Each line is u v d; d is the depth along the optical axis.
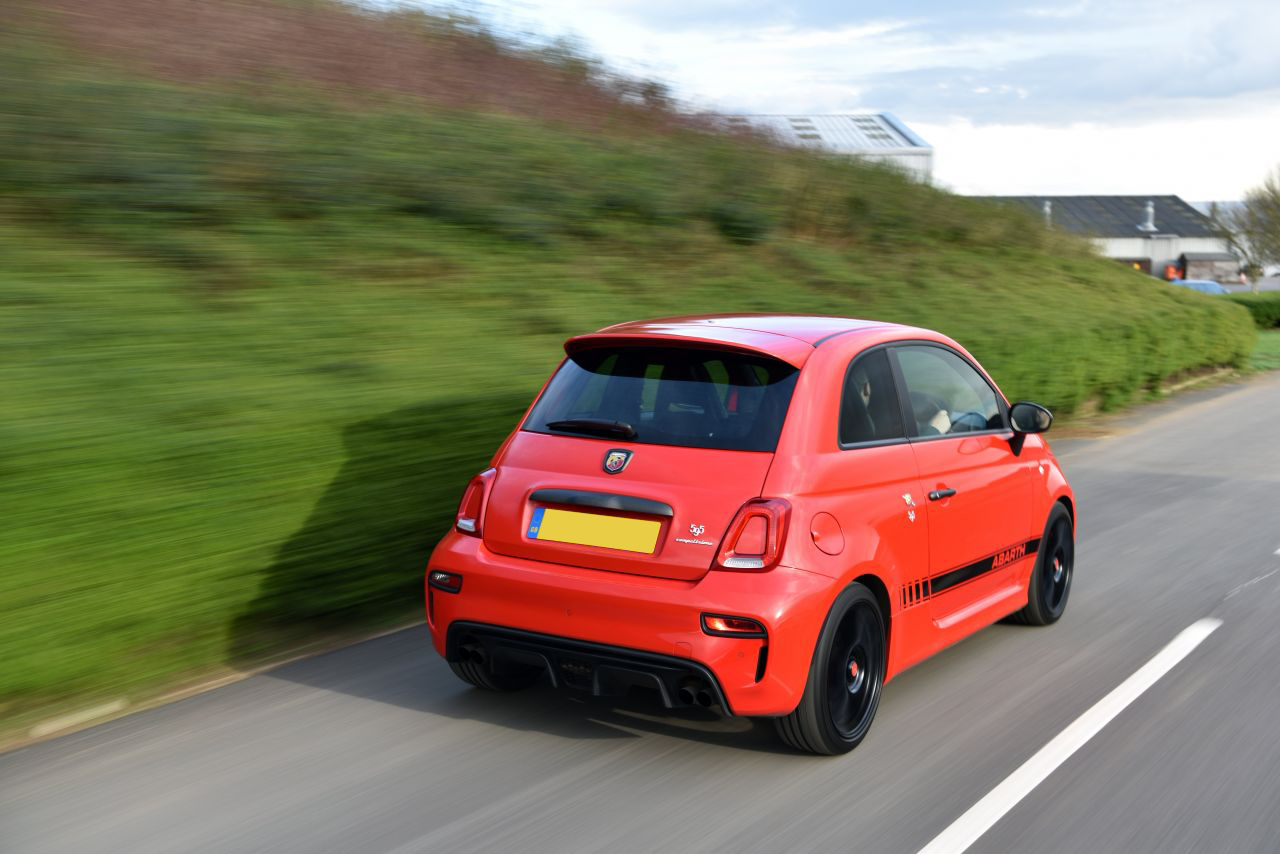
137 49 11.52
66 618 4.40
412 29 15.34
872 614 4.28
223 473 4.91
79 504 4.40
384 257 9.15
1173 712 4.63
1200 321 20.12
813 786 3.88
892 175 21.48
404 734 4.31
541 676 4.89
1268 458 11.95
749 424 4.12
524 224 11.03
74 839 3.45
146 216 8.12
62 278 6.83
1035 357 12.92
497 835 3.51
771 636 3.80
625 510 4.02
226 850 3.40
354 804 3.71
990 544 5.18
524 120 15.25
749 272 12.82
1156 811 3.72
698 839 3.50
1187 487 10.17
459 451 5.96
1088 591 6.60
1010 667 5.21
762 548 3.87
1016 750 4.22
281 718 4.45
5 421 4.48
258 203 9.17
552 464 4.26
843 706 4.16
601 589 3.94
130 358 5.77
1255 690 4.89
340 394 5.78
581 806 3.72
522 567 4.13
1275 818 3.67
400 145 11.57
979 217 21.38
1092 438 13.59
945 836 3.53
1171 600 6.39
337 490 5.39
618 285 10.52
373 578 5.59
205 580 4.89
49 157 8.18
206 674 4.91
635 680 3.95
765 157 18.27
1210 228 64.62
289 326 6.99
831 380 4.34
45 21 10.95
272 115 11.09
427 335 7.52
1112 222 75.50
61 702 4.49
